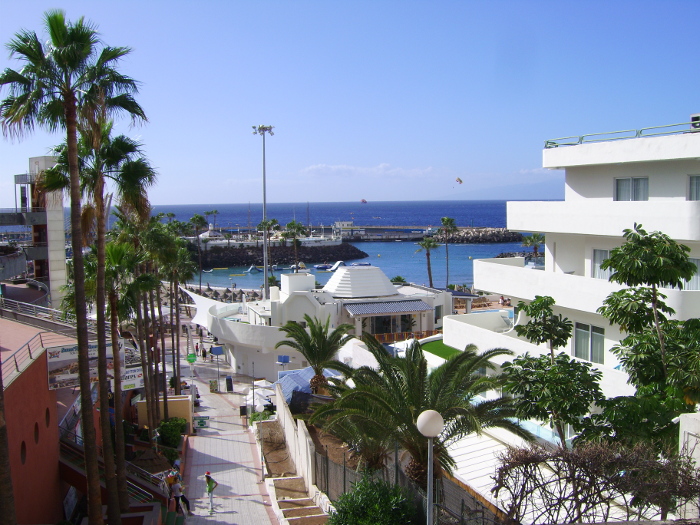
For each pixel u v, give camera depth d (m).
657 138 20.00
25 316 26.67
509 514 11.33
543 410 15.27
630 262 14.98
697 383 13.84
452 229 89.62
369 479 15.22
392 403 15.91
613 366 21.61
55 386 19.41
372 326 46.94
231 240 154.00
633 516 13.81
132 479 22.67
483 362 17.89
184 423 32.44
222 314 55.56
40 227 42.78
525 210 24.84
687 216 18.36
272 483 23.00
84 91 16.39
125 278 22.25
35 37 15.54
